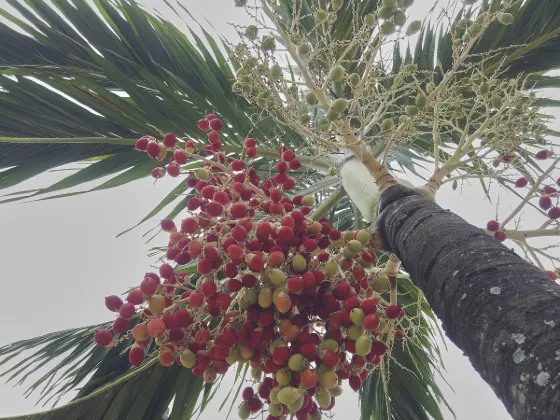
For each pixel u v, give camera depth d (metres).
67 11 1.25
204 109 1.36
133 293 0.74
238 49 1.00
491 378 0.48
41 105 1.16
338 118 0.89
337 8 0.99
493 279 0.53
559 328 0.44
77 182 1.19
